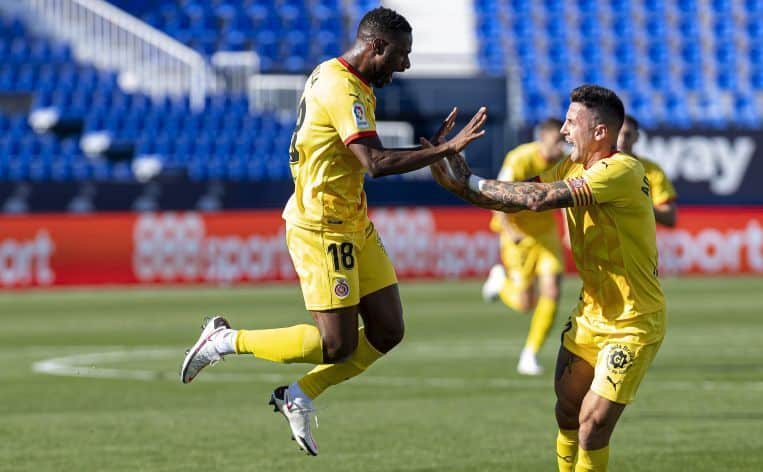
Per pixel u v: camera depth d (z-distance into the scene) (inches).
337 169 773.9
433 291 2628.0
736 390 1273.4
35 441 1002.1
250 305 2298.2
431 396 1253.7
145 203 2957.7
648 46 3912.4
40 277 2701.8
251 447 971.9
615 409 700.7
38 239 2701.8
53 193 2920.8
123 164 3255.4
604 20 3941.9
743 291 2578.7
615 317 708.7
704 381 1342.3
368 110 757.9
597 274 714.2
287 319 2006.6
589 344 721.0
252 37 3735.2
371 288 808.3
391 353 1646.2
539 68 3828.7
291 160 798.5
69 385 1357.0
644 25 3946.9
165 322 2046.0
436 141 745.6
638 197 700.0
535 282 1498.5
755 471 856.3
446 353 1644.9
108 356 1630.2
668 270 2930.6
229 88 3521.2
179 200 2965.1
